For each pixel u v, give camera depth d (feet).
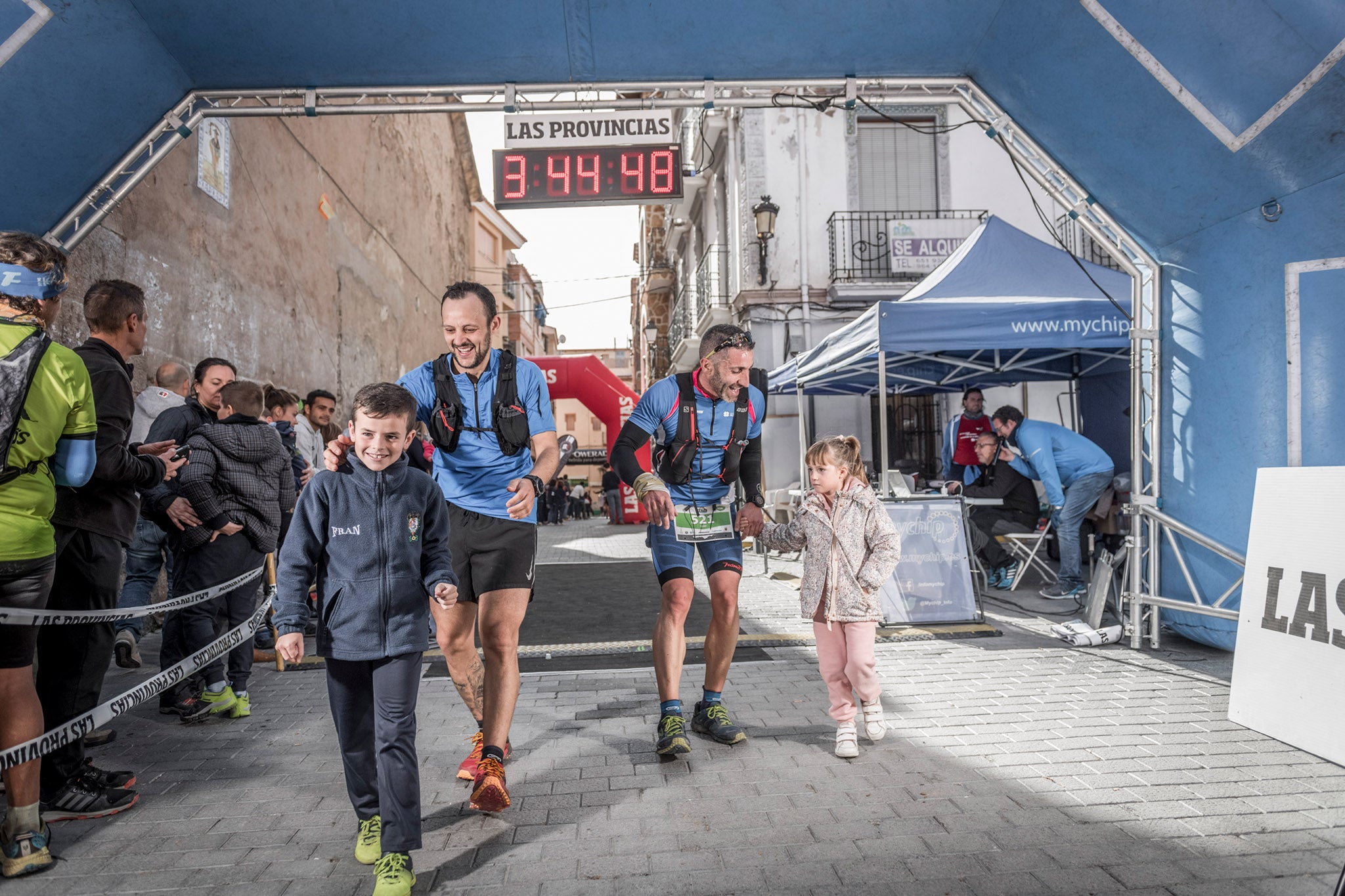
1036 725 12.23
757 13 15.06
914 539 20.06
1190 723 12.23
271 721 13.32
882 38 15.84
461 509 9.87
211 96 15.90
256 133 29.71
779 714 13.10
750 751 11.35
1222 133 13.98
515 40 15.34
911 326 22.48
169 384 18.01
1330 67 12.13
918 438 48.08
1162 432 17.33
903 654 16.90
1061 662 16.07
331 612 7.95
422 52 15.48
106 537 9.87
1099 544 24.36
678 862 8.13
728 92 17.53
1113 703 13.29
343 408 40.52
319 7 14.21
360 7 14.29
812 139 48.32
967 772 10.39
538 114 20.40
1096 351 29.04
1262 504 12.32
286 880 8.01
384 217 49.42
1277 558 11.91
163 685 11.03
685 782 10.25
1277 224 14.48
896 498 20.17
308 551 8.00
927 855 8.16
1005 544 26.50
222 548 12.96
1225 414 15.69
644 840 8.64
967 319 22.48
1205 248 15.98
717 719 11.76
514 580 9.64
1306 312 14.19
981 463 26.71
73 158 14.37
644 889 7.59
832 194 48.37
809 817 9.12
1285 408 14.52
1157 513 16.83
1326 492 11.34
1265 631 11.93
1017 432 23.41
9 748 8.12
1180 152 14.89
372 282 46.50
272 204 31.27
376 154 47.73
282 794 10.26
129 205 21.18
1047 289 24.71
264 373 30.25
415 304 58.44
